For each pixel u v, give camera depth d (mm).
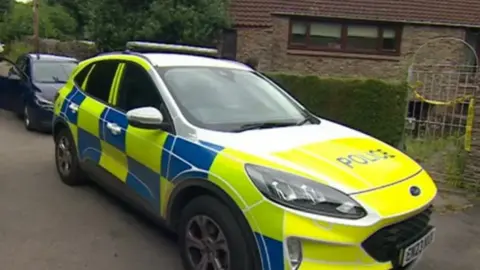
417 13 15609
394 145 8836
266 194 2979
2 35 31078
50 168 6688
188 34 14109
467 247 4613
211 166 3322
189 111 3867
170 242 4367
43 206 5152
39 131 9719
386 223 2980
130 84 4605
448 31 15422
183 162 3557
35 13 22547
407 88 8820
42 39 28078
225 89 4340
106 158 4773
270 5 15711
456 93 9297
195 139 3604
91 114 5016
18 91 10492
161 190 3844
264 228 2967
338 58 15508
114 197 5492
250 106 4230
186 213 3561
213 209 3287
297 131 3812
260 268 3023
